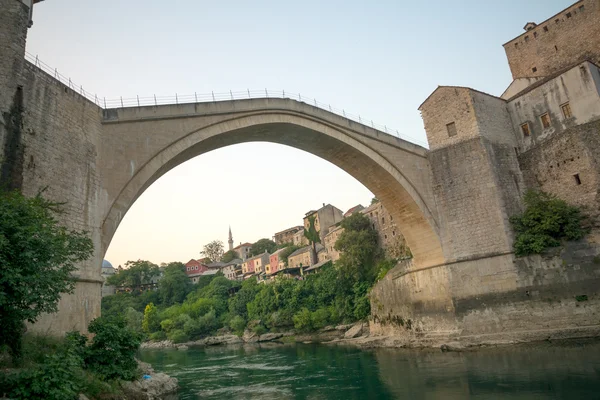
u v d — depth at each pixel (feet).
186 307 261.03
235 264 378.32
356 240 168.86
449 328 89.40
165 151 68.33
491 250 87.35
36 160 49.93
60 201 52.42
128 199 62.85
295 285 197.98
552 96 93.35
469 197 92.48
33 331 42.75
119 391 42.09
